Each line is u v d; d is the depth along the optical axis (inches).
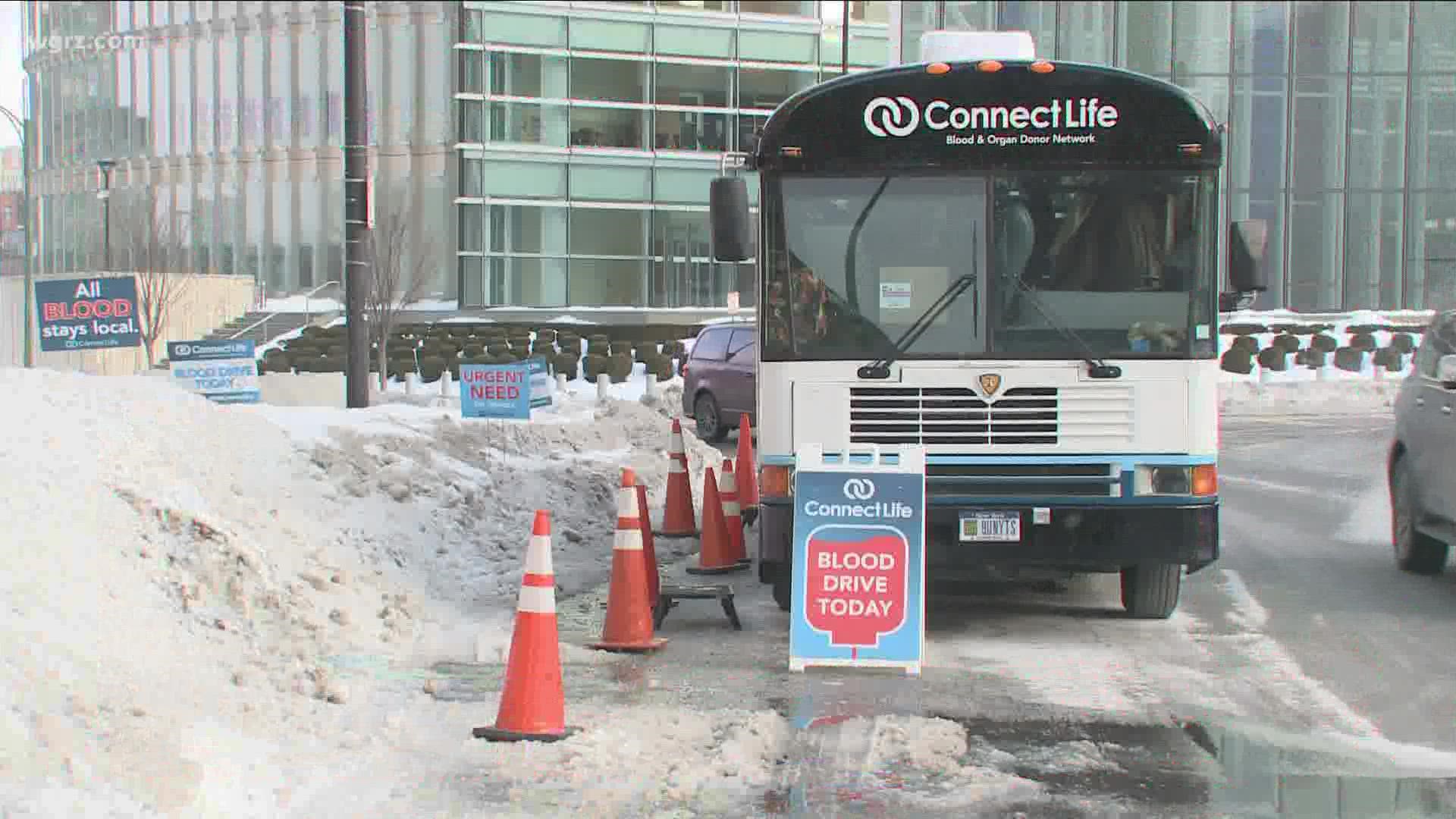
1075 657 383.9
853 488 367.6
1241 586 495.8
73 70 3014.3
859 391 406.9
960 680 354.9
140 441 442.3
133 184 2888.8
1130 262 408.5
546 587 297.1
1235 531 632.4
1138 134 409.4
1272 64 2252.7
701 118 2293.3
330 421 627.5
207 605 355.9
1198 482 404.8
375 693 324.5
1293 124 2255.2
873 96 411.2
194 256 2800.2
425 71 2517.2
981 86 410.9
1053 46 2267.5
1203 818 249.8
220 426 488.7
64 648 286.4
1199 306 407.8
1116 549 402.0
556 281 2242.9
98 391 477.4
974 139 410.0
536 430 726.5
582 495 597.3
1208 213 410.0
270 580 377.7
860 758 283.7
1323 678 358.3
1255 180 2249.0
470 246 2212.1
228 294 2365.9
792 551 382.9
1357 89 2256.4
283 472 481.7
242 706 293.0
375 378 1678.2
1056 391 405.7
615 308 2253.9
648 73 2271.2
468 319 2196.1
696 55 2281.0
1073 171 410.6
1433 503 490.9
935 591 493.4
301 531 432.8
